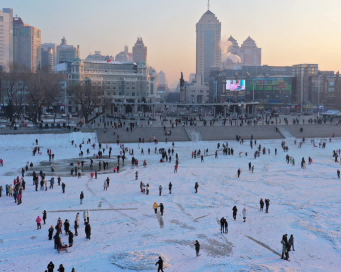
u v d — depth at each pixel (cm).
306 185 7144
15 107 16400
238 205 5853
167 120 16888
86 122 15312
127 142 12312
